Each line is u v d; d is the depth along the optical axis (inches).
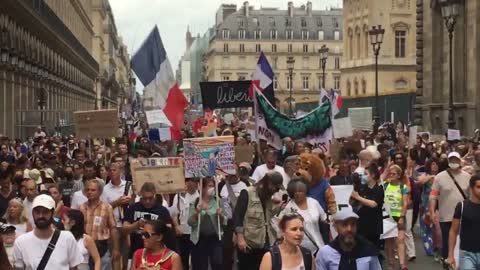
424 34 2135.8
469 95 1920.5
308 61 7229.3
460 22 1974.7
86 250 444.1
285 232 366.3
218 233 568.1
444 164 763.4
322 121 860.0
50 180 642.8
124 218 523.5
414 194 748.0
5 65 1823.3
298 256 371.2
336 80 7224.4
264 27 7283.5
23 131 1942.7
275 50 7253.9
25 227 491.5
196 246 575.2
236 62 7278.5
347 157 754.2
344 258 370.6
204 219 567.8
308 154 558.9
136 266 401.4
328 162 780.0
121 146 885.2
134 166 591.8
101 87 5625.0
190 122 1982.0
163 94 999.0
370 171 600.7
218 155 579.5
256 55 7258.9
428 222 756.0
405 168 740.0
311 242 478.6
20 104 2076.8
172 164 592.1
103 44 6368.1
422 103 2155.5
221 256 570.9
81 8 4244.6
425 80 2134.6
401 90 3870.6
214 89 1050.1
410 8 4062.5
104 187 593.6
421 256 761.6
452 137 1267.2
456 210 499.8
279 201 517.0
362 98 3073.3
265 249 517.7
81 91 4138.8
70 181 695.7
